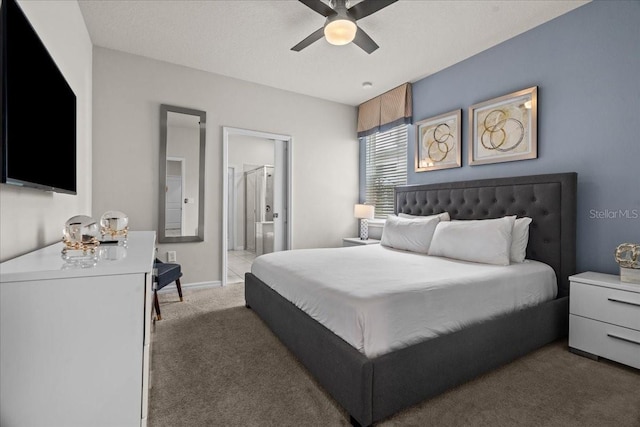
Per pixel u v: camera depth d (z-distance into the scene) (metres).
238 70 3.70
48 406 0.91
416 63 3.49
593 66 2.43
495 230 2.48
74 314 0.92
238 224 7.54
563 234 2.49
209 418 1.47
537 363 2.02
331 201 4.77
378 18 2.63
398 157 4.39
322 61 3.46
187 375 1.84
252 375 1.85
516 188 2.80
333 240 4.80
